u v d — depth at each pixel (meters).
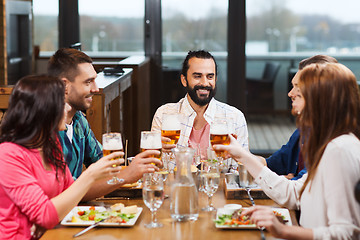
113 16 6.65
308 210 1.94
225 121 2.40
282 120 7.05
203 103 3.07
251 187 2.38
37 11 6.81
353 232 1.79
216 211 2.17
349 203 1.81
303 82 1.91
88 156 2.84
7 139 2.02
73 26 6.61
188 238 1.87
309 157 1.92
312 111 1.89
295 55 6.90
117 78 4.11
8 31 6.12
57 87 2.03
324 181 1.84
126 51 6.73
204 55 3.08
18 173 1.97
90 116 3.46
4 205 2.01
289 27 6.83
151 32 6.57
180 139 3.12
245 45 6.29
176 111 3.23
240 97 6.38
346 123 1.86
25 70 6.64
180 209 2.04
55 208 1.95
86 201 2.34
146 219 2.08
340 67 1.90
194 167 2.56
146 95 6.26
